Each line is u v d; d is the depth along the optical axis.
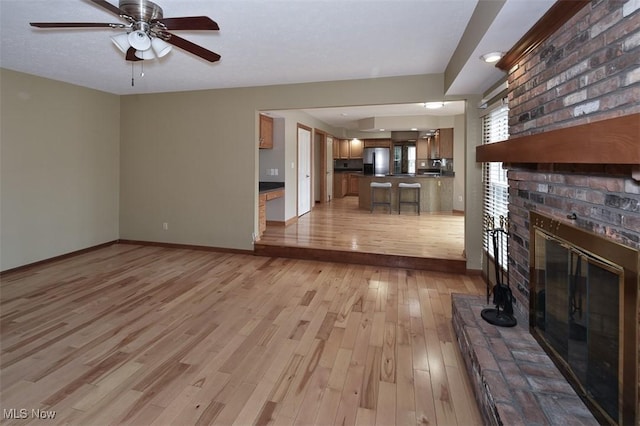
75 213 4.77
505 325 2.15
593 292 1.44
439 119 7.95
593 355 1.43
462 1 2.32
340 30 2.80
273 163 6.43
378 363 2.23
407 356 2.31
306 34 2.88
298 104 4.50
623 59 1.26
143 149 5.28
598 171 1.41
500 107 3.09
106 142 5.18
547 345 1.82
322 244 4.82
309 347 2.43
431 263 4.18
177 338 2.54
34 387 1.96
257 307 3.11
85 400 1.86
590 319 1.45
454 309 2.63
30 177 4.19
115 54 3.39
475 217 3.97
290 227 6.13
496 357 1.81
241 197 4.91
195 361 2.25
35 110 4.21
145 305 3.12
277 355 2.32
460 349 2.35
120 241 5.52
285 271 4.17
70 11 2.48
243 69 3.87
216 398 1.89
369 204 8.27
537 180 2.04
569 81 1.66
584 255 1.49
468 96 3.90
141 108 5.23
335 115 7.83
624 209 1.26
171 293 3.43
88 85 4.70
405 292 3.49
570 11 1.63
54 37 2.96
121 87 4.80
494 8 1.90
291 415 1.77
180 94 5.03
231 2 2.34
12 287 3.54
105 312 2.97
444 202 8.02
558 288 1.73
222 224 5.02
